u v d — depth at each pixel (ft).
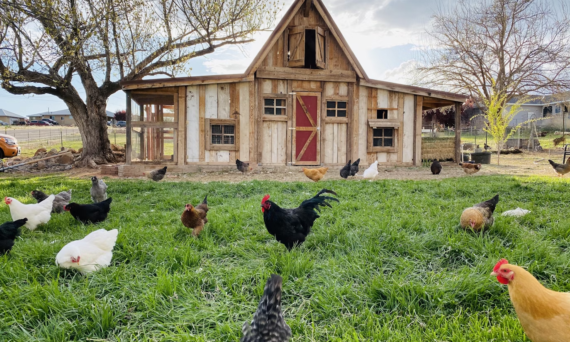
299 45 46.98
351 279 12.07
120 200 27.14
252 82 46.85
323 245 15.81
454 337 8.94
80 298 10.82
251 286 11.83
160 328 9.71
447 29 93.30
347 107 49.78
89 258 13.14
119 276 12.41
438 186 30.30
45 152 64.34
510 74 90.94
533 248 13.74
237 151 47.34
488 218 16.33
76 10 45.55
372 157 50.29
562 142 94.58
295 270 12.60
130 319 10.19
